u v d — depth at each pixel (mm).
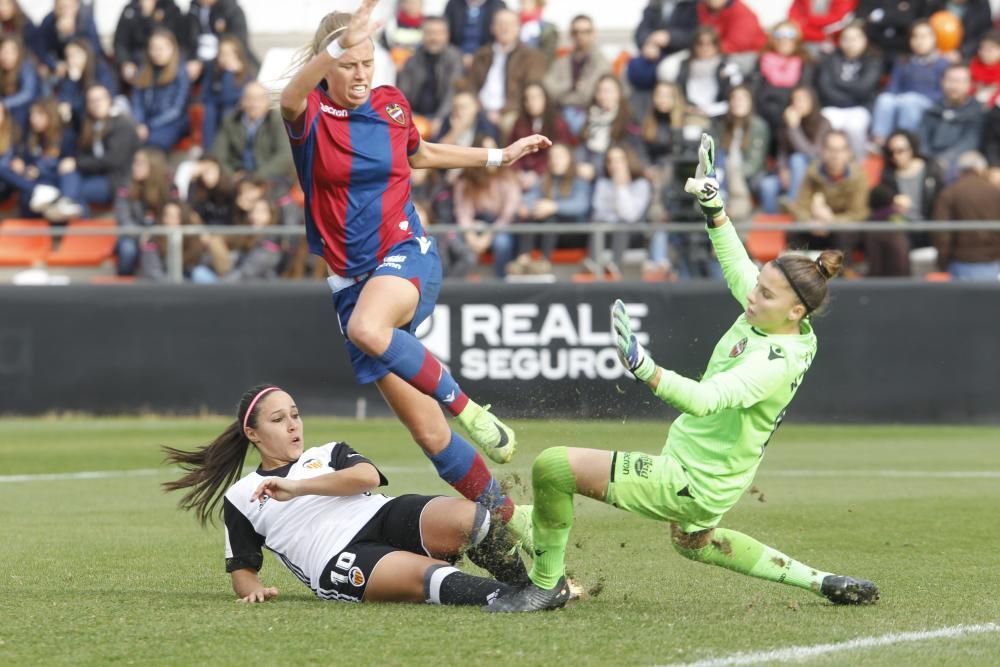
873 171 57156
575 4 71375
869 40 60188
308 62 20109
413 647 15156
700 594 19328
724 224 19266
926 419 48688
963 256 50250
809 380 49219
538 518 17156
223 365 51688
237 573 18547
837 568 21875
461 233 52969
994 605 18281
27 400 52375
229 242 53531
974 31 60469
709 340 49031
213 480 19453
